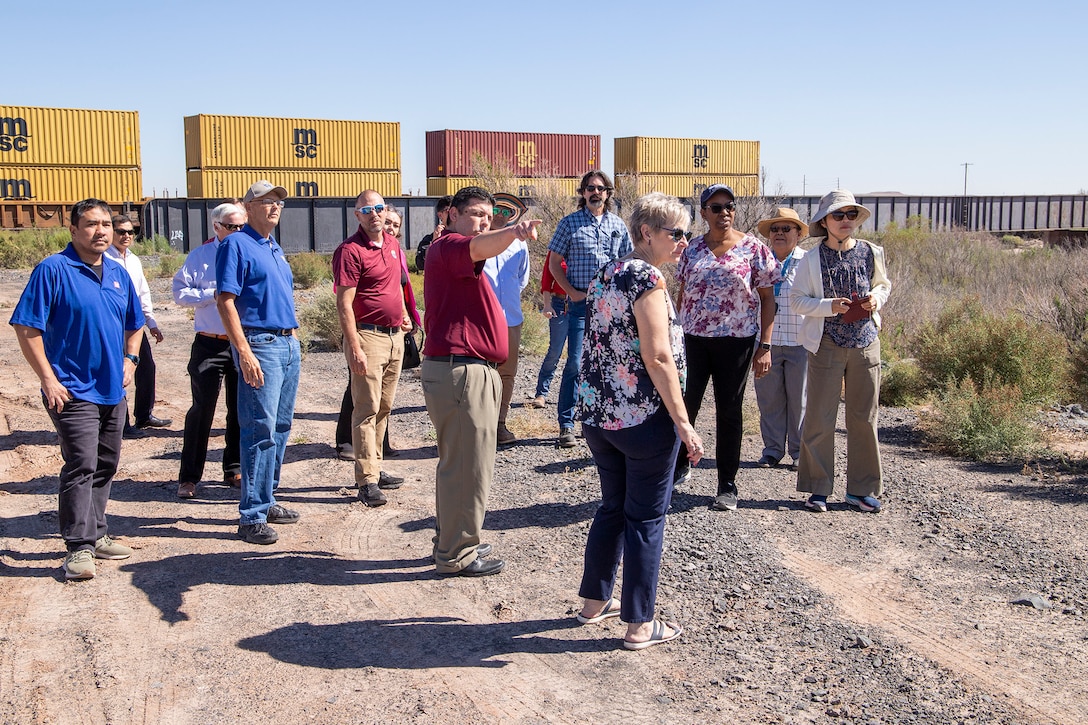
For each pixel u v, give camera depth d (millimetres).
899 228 30672
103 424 4676
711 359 5520
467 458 4422
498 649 3771
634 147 37844
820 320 5453
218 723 3178
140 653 3707
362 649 3764
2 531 5164
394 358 5875
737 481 6270
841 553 4922
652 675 3557
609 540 3930
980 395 7750
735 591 4363
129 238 7488
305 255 23312
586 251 6785
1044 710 3324
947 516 5523
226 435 6090
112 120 34375
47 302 4359
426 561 4785
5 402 8695
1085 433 7844
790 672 3592
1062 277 16797
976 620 4090
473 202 4312
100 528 4758
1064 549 4969
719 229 5414
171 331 14078
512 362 6973
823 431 5566
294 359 5246
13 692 3373
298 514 5480
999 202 41500
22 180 33094
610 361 3625
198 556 4832
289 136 36844
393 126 38656
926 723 3229
